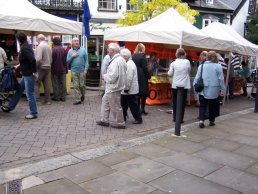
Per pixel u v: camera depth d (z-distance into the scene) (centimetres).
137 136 642
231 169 484
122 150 547
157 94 1023
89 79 1336
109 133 652
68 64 978
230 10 2648
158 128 717
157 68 1079
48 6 1853
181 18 1021
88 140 598
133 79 711
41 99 988
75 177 433
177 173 460
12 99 761
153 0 1670
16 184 396
